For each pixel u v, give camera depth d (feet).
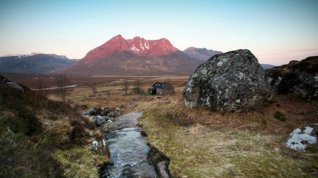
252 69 88.12
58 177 44.34
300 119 73.31
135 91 350.64
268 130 70.08
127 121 115.75
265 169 48.83
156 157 64.03
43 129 61.52
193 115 91.86
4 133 41.83
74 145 63.72
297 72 96.17
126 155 69.31
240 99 84.07
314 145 54.34
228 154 58.34
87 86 584.81
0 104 54.54
